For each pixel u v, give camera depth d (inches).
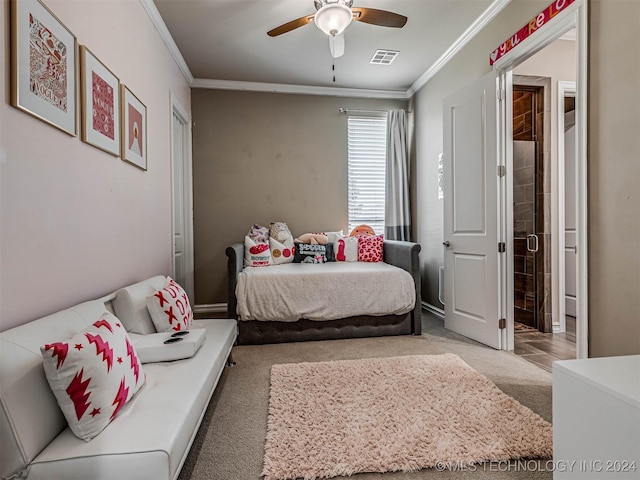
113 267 75.2
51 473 35.7
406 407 69.5
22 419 36.3
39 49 51.0
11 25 45.5
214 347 71.8
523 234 136.8
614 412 38.8
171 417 44.1
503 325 105.7
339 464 53.0
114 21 77.5
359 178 171.6
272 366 93.4
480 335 112.1
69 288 58.6
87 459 36.5
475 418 65.2
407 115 173.2
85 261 63.6
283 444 58.0
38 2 50.8
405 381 81.7
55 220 55.0
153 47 104.7
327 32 87.5
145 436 39.7
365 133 171.8
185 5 102.3
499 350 105.4
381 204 173.6
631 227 63.9
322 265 139.2
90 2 66.8
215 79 155.1
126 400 46.0
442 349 106.7
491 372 88.8
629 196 64.2
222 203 160.1
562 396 46.2
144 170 95.0
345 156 169.0
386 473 52.1
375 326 120.3
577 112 73.8
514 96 139.9
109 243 73.5
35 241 50.4
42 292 51.8
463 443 57.7
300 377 85.0
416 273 122.5
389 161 167.0
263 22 111.5
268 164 163.2
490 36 109.6
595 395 41.2
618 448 38.3
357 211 171.6
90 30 66.7
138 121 90.5
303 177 165.9
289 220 165.2
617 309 66.7
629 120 64.0
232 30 116.0
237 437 61.9
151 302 72.6
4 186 44.7
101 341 45.0
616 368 45.1
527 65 122.0
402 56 135.6
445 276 129.5
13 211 46.2
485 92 108.0
